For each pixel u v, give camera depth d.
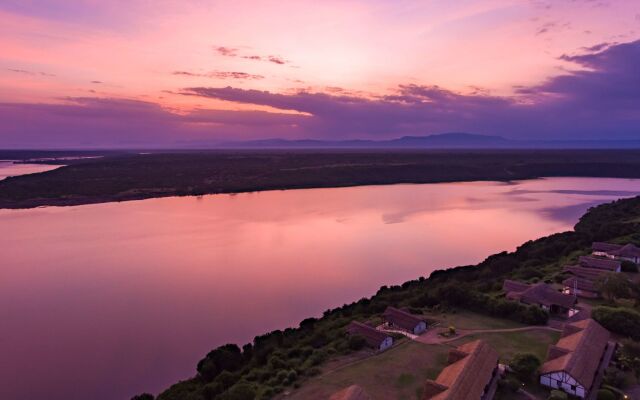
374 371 55.16
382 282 99.88
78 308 84.75
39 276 101.88
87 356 67.88
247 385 50.78
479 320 70.50
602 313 63.59
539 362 52.31
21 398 57.56
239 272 105.50
